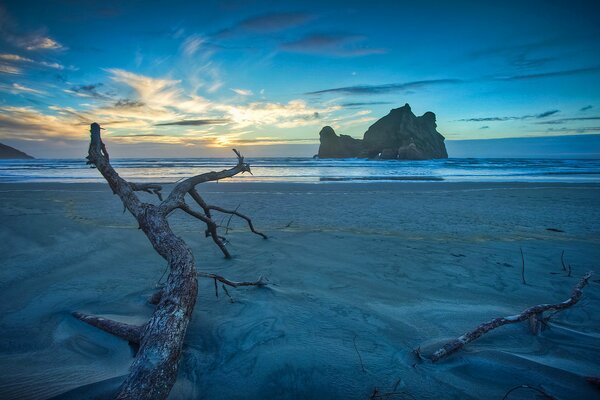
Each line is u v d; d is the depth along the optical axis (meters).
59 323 2.90
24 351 2.50
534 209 9.92
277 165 49.00
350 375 2.12
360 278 4.14
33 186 15.79
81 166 46.00
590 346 2.55
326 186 16.30
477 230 7.09
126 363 2.32
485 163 56.03
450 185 16.89
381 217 8.61
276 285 3.81
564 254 5.28
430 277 4.20
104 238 5.59
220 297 3.45
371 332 2.73
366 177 23.39
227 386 2.04
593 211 9.56
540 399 1.93
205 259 4.95
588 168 35.81
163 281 3.93
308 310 3.11
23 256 4.56
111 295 3.52
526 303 3.44
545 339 2.66
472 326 2.91
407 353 2.42
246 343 2.49
